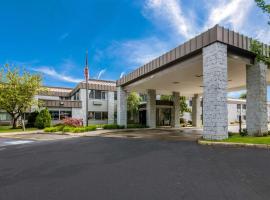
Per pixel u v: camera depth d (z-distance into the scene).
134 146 11.01
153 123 27.98
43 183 5.26
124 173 5.92
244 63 14.27
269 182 4.77
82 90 34.31
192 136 16.00
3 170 6.79
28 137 18.94
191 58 14.34
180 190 4.45
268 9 11.49
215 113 11.49
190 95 33.56
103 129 24.25
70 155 9.08
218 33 11.69
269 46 12.64
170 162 7.00
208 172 5.68
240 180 4.96
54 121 32.75
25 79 28.75
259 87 13.55
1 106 28.08
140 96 36.97
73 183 5.18
